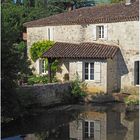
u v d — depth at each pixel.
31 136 19.67
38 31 36.09
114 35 30.84
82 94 28.73
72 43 33.28
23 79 31.50
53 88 27.36
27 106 24.84
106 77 29.39
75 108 26.55
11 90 21.31
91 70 30.11
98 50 30.44
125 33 30.11
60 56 30.80
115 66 30.52
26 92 25.08
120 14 30.80
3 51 20.47
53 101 27.27
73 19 33.34
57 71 33.19
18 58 21.33
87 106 27.20
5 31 20.66
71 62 30.78
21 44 39.44
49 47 34.56
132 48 29.72
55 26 34.53
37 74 35.44
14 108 21.72
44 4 54.53
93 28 32.06
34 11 49.25
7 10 46.16
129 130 20.45
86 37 32.56
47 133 20.25
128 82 29.97
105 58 29.23
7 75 20.91
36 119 23.23
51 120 23.03
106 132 20.17
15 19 45.81
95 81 29.80
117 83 30.56
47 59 33.09
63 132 20.39
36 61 35.81
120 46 30.52
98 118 23.47
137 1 33.59
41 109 25.75
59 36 34.28
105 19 31.08
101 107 26.75
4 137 19.41
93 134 19.92
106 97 28.61
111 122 22.42
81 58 30.20
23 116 23.31
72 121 22.78
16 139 19.08
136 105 25.47
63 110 25.86
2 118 21.17
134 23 29.47
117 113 24.77
